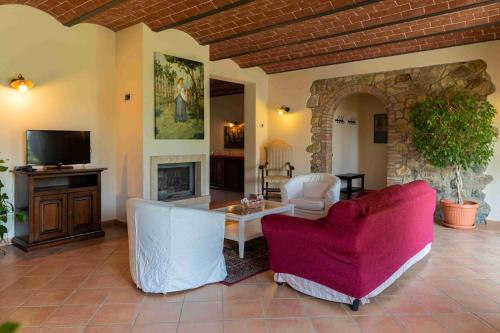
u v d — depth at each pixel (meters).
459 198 5.36
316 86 7.29
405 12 4.55
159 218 2.90
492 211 5.48
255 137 7.86
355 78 6.74
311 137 7.41
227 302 2.89
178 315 2.67
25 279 3.38
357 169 9.39
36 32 4.65
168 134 5.44
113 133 5.52
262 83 7.90
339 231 2.67
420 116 5.40
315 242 2.82
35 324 2.55
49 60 4.79
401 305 2.84
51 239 4.38
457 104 5.09
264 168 7.77
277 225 3.04
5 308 2.79
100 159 5.38
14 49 4.46
